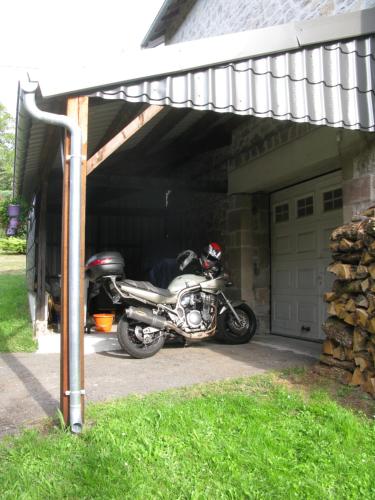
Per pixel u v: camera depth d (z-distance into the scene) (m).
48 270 9.71
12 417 3.59
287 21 6.45
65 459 2.86
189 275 6.27
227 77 4.07
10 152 34.41
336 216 6.25
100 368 5.04
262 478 2.74
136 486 2.59
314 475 2.78
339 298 4.46
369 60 4.59
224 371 4.81
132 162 8.52
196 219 9.53
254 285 7.68
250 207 7.75
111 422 3.28
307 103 4.31
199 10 9.45
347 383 4.22
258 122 7.10
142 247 10.69
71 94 3.50
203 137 7.89
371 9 4.55
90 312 8.48
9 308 8.61
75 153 3.36
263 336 7.40
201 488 2.61
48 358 5.62
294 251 7.17
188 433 3.19
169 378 4.58
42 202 6.94
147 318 5.47
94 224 10.45
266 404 3.76
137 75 3.69
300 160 6.14
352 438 3.18
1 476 2.65
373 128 4.51
